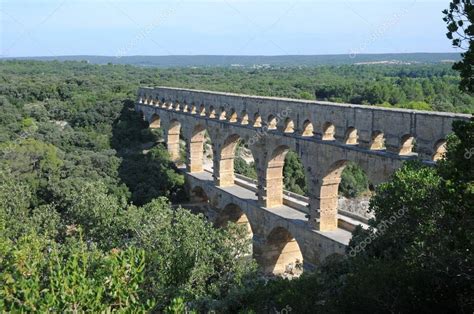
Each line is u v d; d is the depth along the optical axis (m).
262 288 34.38
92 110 107.06
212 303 35.50
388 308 27.30
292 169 92.94
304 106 54.62
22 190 63.25
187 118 83.12
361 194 93.94
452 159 26.94
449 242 26.58
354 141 49.81
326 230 53.50
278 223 59.34
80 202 56.03
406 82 126.44
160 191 82.50
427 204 28.95
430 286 27.67
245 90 132.50
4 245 33.66
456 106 91.44
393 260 30.86
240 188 72.94
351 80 158.50
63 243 52.09
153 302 26.19
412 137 43.38
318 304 30.64
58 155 85.31
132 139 99.81
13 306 24.08
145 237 43.97
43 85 126.12
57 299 24.50
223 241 43.91
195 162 84.81
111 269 28.12
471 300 27.23
